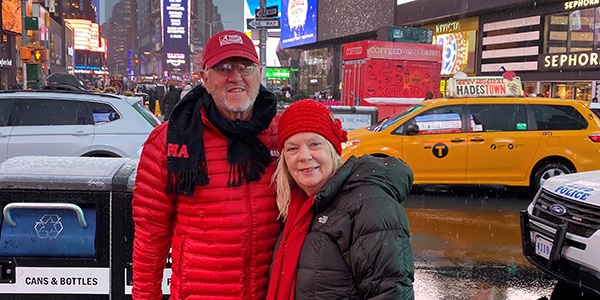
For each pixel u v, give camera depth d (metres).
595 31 23.59
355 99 17.67
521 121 9.42
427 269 5.80
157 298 2.53
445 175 9.34
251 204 2.32
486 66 30.50
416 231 7.29
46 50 16.02
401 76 17.25
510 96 9.95
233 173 2.30
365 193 2.00
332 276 1.99
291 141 2.17
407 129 9.29
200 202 2.30
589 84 23.45
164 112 21.56
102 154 8.41
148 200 2.41
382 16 39.97
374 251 1.90
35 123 8.37
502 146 9.30
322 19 50.78
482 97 9.66
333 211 2.04
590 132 9.38
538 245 4.87
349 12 45.22
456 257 6.21
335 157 2.21
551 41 26.05
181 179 2.27
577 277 4.34
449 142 9.29
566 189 4.75
